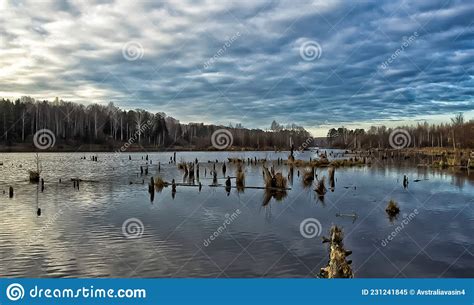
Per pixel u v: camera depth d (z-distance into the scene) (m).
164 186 43.91
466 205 30.55
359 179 51.38
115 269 15.15
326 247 18.14
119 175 56.50
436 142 148.75
